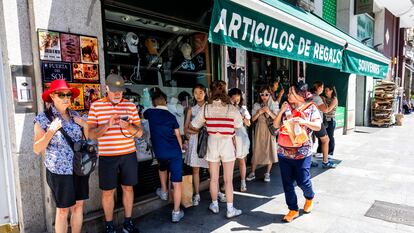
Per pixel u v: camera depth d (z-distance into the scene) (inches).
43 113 100.7
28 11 113.8
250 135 240.7
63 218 106.4
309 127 137.2
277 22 141.3
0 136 115.5
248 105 241.9
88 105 127.9
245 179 203.9
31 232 118.2
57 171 100.7
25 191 115.7
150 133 145.7
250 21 125.5
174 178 144.0
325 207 159.5
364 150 308.7
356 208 157.5
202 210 159.2
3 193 117.5
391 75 658.8
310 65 322.3
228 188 147.8
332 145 247.6
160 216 151.8
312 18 256.8
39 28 112.0
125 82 162.7
